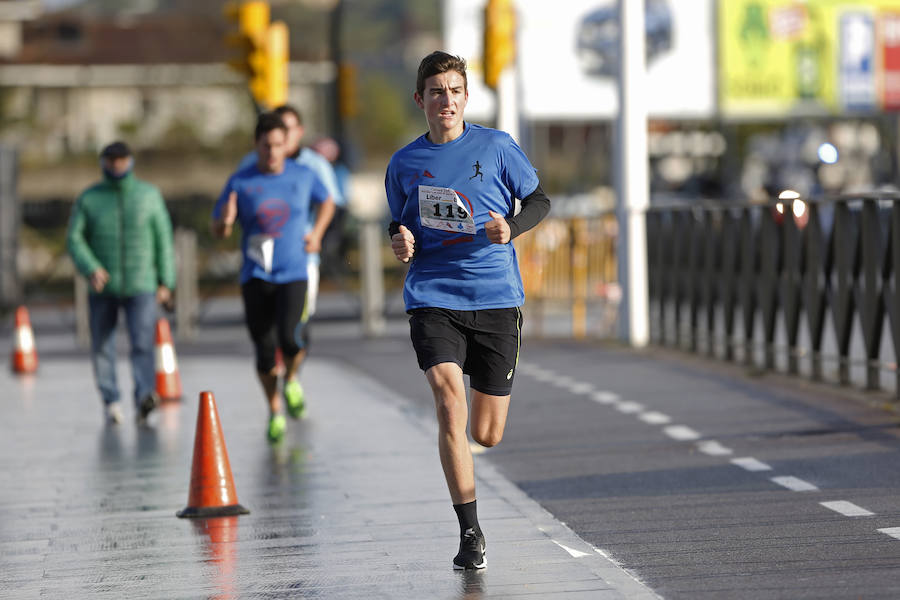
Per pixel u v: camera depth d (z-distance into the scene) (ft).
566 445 109.19
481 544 71.51
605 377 149.07
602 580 68.18
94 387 157.58
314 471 100.73
